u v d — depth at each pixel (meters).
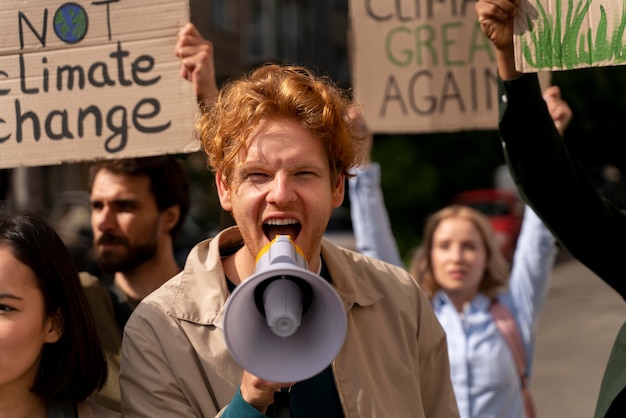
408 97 3.96
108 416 2.39
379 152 22.73
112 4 2.94
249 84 2.23
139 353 2.31
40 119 2.97
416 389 2.42
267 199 2.14
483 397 3.93
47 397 2.35
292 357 1.85
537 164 2.56
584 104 11.23
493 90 3.88
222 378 2.27
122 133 2.93
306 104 2.18
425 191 22.36
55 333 2.37
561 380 9.00
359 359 2.34
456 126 3.92
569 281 15.69
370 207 4.36
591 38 2.46
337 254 2.48
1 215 2.36
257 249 2.20
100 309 3.29
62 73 2.97
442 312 4.12
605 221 2.61
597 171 21.72
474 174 22.69
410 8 3.96
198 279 2.37
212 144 2.29
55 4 2.97
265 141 2.15
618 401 2.38
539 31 2.47
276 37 29.97
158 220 3.60
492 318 4.03
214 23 25.03
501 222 16.42
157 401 2.26
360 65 4.01
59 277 2.35
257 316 1.91
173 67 2.90
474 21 3.89
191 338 2.30
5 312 2.24
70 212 10.92
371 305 2.44
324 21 34.28
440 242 4.17
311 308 1.91
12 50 2.99
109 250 3.55
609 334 11.16
